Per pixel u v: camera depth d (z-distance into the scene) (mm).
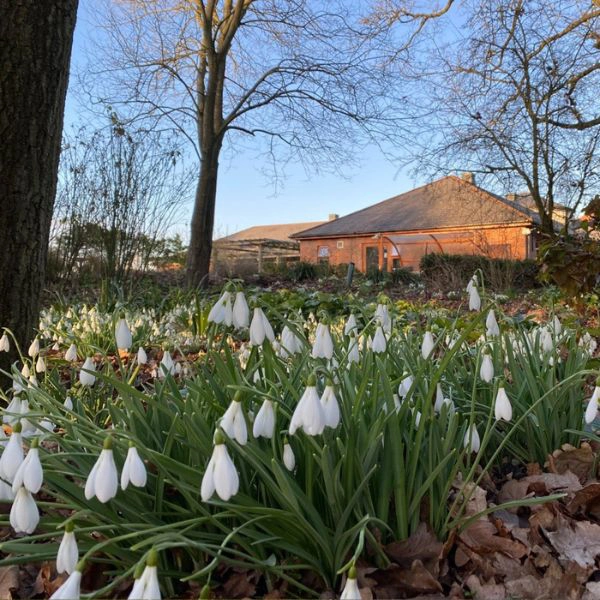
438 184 20281
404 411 2236
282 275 23797
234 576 2004
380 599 1958
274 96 16656
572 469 2832
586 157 15242
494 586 2000
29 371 2910
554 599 1965
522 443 3086
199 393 2396
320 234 35406
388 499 2115
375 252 33938
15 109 3566
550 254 5227
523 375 3186
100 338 5801
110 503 2008
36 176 3691
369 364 2475
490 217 19750
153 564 1265
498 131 15945
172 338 6219
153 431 2357
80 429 2170
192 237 15258
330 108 16453
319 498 2139
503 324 3723
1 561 1660
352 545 2062
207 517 1812
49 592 2066
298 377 2436
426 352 2664
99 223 11086
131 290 9930
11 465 1691
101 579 2055
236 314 2232
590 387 3998
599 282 5426
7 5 3520
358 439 2135
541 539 2338
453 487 2602
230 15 16734
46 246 3859
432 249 31594
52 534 1698
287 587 1998
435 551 2068
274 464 1764
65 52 3785
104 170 11078
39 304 3840
